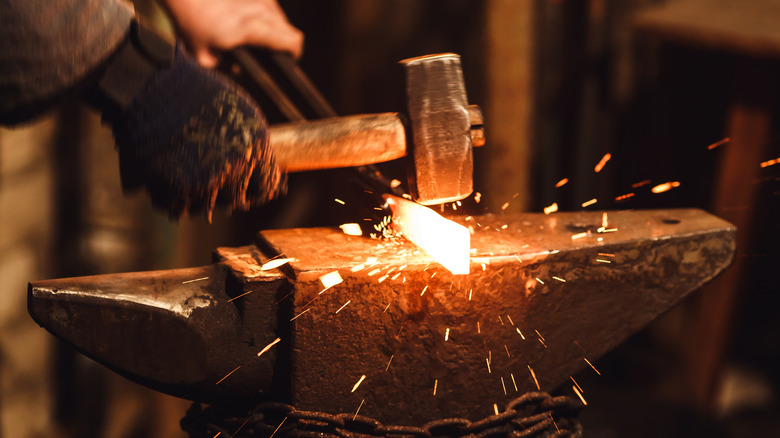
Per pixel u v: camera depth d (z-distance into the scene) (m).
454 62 1.23
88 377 2.92
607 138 3.59
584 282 1.27
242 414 1.24
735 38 2.75
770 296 3.63
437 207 1.45
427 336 1.21
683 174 3.58
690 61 3.50
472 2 3.23
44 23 1.02
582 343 1.29
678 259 1.31
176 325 1.14
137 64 1.09
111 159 2.84
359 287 1.16
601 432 2.75
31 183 2.70
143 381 1.15
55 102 1.08
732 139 2.96
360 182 1.37
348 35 3.28
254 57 1.85
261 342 1.19
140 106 1.09
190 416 1.28
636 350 3.64
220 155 1.10
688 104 3.53
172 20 1.72
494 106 2.82
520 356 1.26
